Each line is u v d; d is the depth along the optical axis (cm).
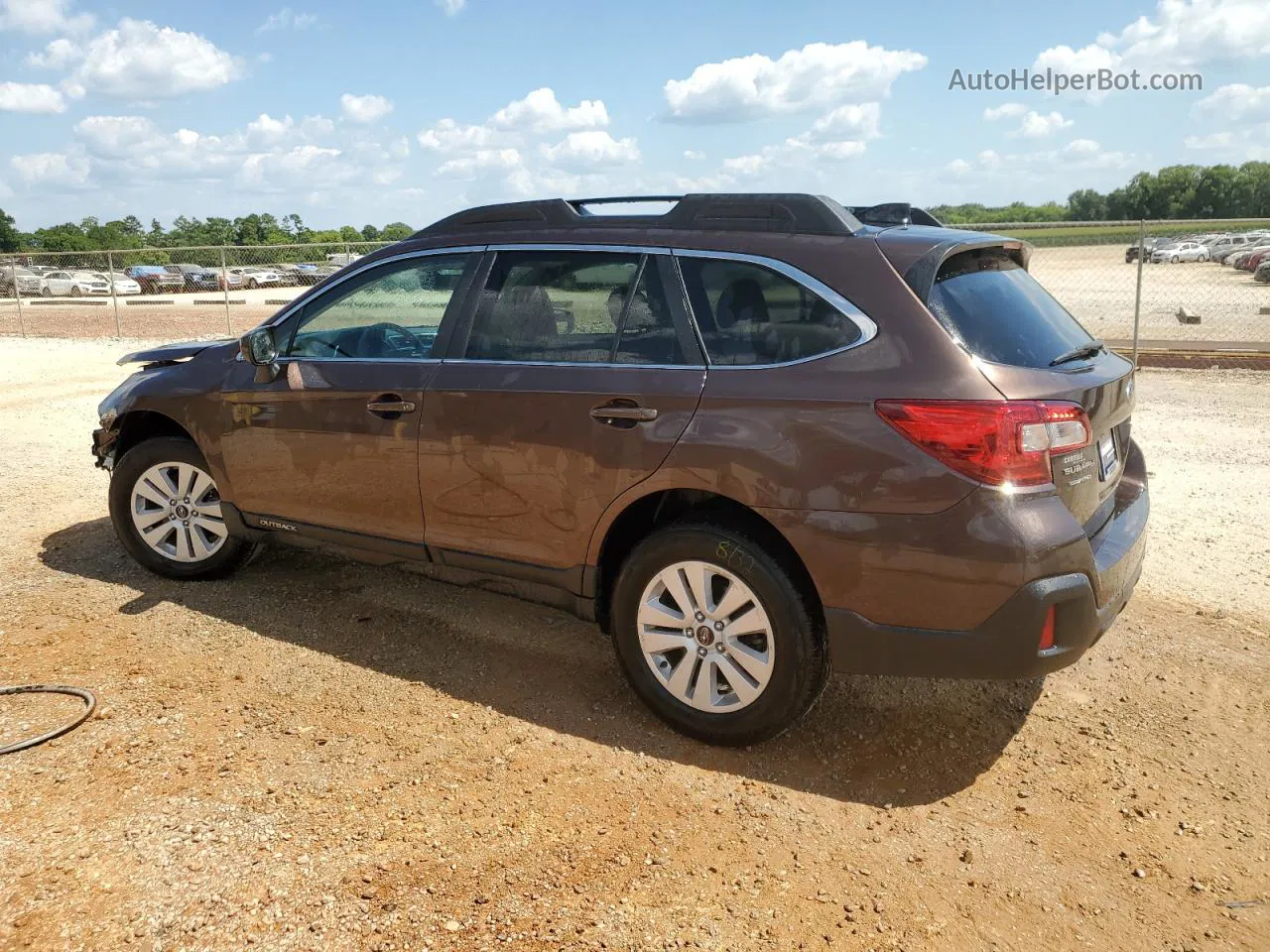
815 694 323
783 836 289
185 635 418
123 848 272
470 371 370
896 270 307
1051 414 288
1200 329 1700
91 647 404
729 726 330
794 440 304
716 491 316
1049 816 302
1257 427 870
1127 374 349
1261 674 396
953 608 291
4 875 259
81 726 338
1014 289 342
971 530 285
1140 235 1214
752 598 318
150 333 2041
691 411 321
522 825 290
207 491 467
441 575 396
